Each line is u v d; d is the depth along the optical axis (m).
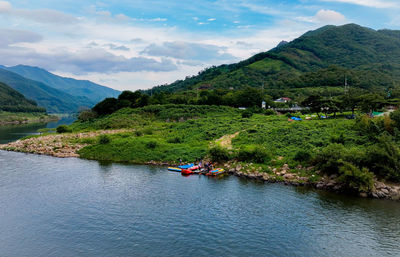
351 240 34.66
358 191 49.62
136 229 37.19
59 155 83.56
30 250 32.53
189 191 51.53
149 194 50.06
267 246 33.16
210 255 31.20
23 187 53.94
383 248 32.91
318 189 52.28
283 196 48.84
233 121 110.12
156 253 31.61
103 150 84.06
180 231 36.59
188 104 168.25
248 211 42.72
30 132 160.00
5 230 37.28
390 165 50.38
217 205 44.97
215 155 68.44
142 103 168.75
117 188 53.38
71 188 53.41
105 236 35.44
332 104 100.19
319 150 63.06
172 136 96.38
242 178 59.66
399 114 68.31
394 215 41.47
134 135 102.56
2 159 79.12
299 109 142.50
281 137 76.88
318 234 36.03
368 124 71.31
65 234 36.09
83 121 165.75
